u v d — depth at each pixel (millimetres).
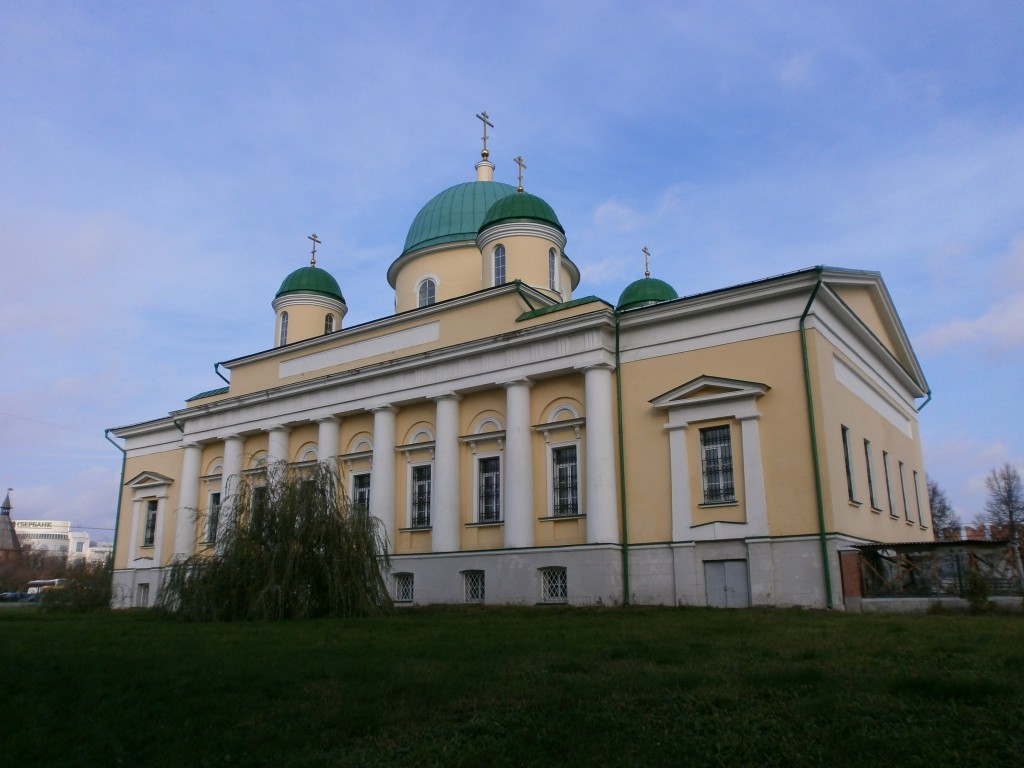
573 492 26297
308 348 34969
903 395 33062
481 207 37500
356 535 21844
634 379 25344
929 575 19797
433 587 27906
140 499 41719
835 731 7230
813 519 21484
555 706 8406
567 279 35531
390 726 8211
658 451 24484
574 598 24516
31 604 48125
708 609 21062
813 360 22406
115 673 10898
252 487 22891
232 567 20984
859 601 20219
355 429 32719
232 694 9633
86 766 7500
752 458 22656
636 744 7199
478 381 28281
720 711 8016
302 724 8391
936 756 6566
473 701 8820
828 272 22891
